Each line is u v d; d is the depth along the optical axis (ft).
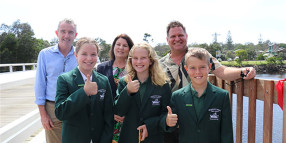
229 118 5.95
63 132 5.95
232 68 7.37
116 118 7.36
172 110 6.43
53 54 8.39
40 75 8.16
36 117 10.17
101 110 6.32
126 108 6.42
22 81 17.30
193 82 6.32
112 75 8.77
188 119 6.10
